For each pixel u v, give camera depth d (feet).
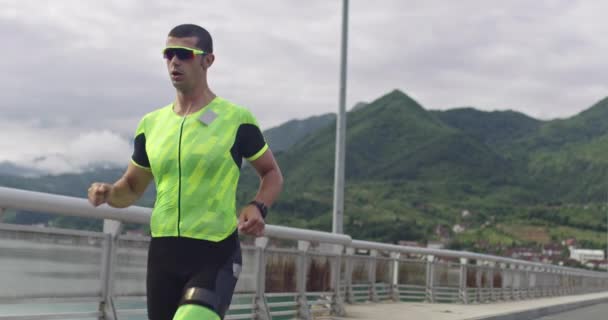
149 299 11.51
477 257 59.88
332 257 36.29
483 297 63.36
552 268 93.86
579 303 74.23
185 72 11.39
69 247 18.88
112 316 20.08
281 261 30.96
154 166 11.49
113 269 20.33
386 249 45.62
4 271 17.11
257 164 11.77
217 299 10.93
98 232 19.89
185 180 11.23
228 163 11.37
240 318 27.66
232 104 11.75
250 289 28.53
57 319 18.57
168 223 11.25
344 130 60.75
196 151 11.21
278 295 30.63
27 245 17.66
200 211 11.21
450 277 56.54
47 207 17.30
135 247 21.22
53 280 18.40
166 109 11.89
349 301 41.93
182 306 10.75
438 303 52.03
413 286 50.65
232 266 11.31
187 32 11.44
